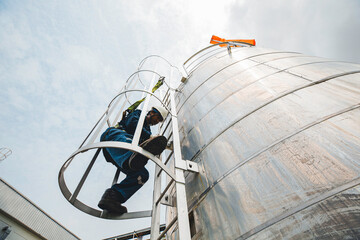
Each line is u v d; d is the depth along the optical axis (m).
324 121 1.53
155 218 2.27
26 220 4.82
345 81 1.86
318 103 1.71
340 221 1.02
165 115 2.86
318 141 1.43
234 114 2.24
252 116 2.02
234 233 1.38
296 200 1.24
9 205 4.54
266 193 1.40
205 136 2.37
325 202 1.13
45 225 5.23
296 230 1.12
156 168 3.05
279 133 1.67
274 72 2.56
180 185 1.88
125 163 2.11
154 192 2.63
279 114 1.83
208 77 3.62
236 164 1.75
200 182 2.02
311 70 2.30
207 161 2.08
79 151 1.83
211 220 1.63
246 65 3.17
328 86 1.87
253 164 1.62
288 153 1.49
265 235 1.22
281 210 1.25
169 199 2.49
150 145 1.87
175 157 2.13
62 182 2.04
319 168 1.29
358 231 0.94
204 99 3.05
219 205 1.64
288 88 2.08
